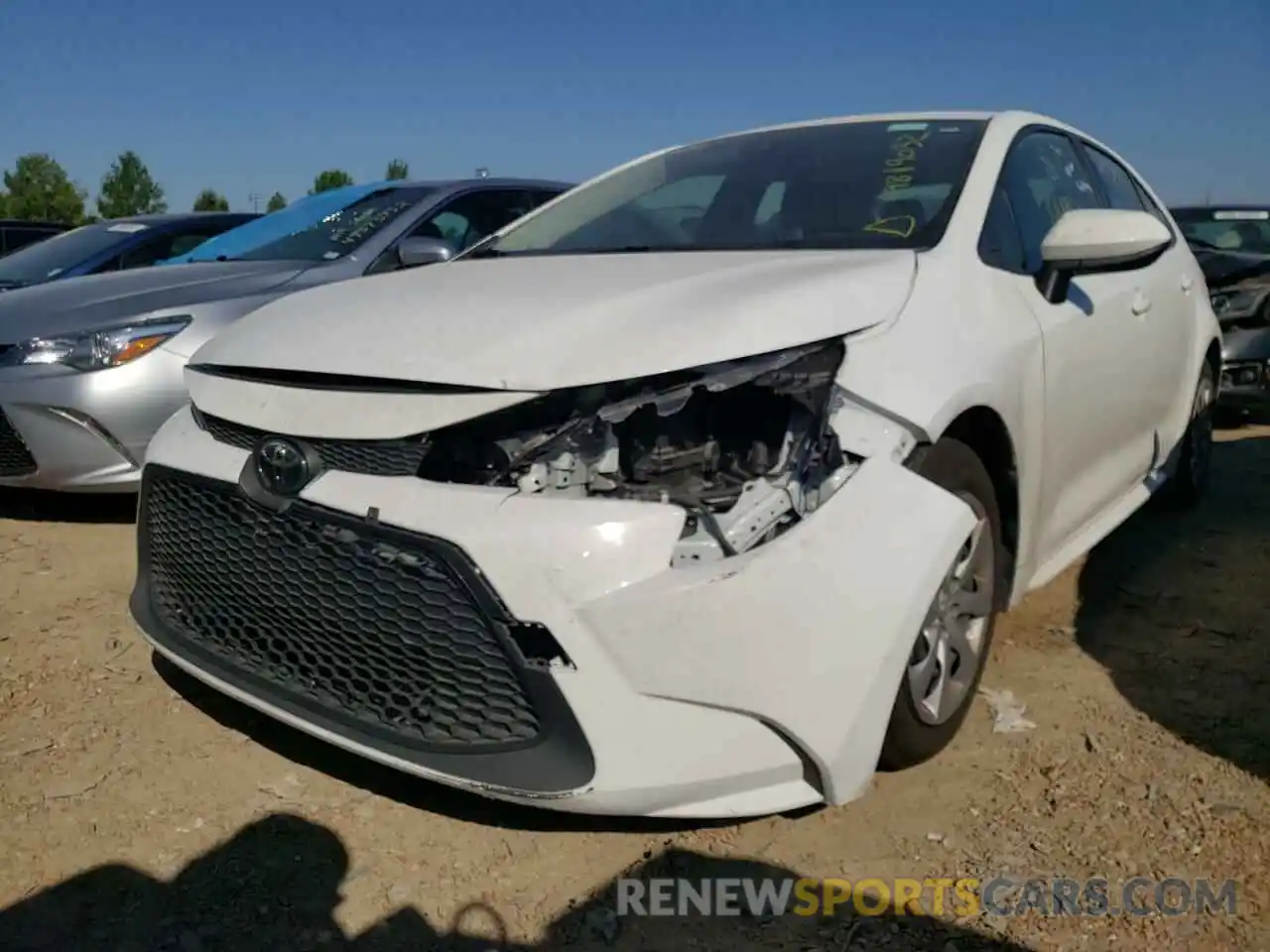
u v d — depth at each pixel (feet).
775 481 7.02
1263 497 17.15
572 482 6.96
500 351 7.22
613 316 7.60
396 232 17.16
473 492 6.92
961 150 10.73
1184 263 14.46
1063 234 9.82
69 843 7.89
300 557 7.58
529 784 6.82
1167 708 9.81
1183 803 8.25
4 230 40.29
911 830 7.98
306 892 7.39
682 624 6.59
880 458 7.30
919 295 8.40
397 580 7.10
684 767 6.81
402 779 8.76
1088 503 11.37
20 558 13.73
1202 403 15.58
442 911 7.20
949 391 7.86
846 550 6.97
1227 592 12.75
